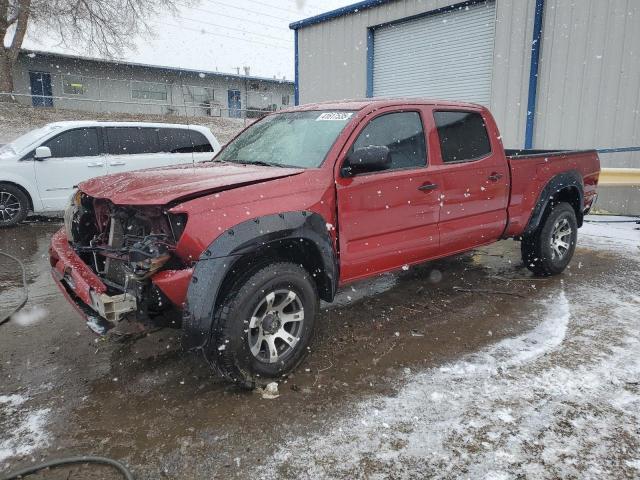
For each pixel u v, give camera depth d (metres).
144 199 2.88
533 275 5.50
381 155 3.31
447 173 4.12
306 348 3.30
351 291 4.99
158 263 2.76
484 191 4.46
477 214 4.45
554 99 9.63
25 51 26.69
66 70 28.28
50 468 2.41
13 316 4.34
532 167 4.90
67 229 3.74
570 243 5.42
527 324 4.09
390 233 3.78
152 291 2.82
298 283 3.16
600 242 7.14
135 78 30.34
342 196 3.44
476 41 11.20
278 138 4.05
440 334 3.92
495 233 4.71
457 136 4.34
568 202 5.62
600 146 9.07
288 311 3.26
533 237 5.23
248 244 2.88
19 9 22.05
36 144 8.20
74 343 3.80
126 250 3.04
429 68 12.30
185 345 2.77
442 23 11.85
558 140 9.68
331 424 2.73
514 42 10.16
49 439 2.63
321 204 3.29
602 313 4.32
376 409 2.87
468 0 11.04
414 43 12.58
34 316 4.35
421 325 4.11
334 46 14.40
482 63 11.15
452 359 3.48
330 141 3.62
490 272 5.64
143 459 2.47
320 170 3.38
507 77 10.39
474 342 3.76
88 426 2.74
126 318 2.88
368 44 13.50
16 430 2.70
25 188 8.10
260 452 2.51
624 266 5.86
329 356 3.55
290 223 3.07
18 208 8.16
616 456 2.46
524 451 2.50
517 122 10.32
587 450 2.51
